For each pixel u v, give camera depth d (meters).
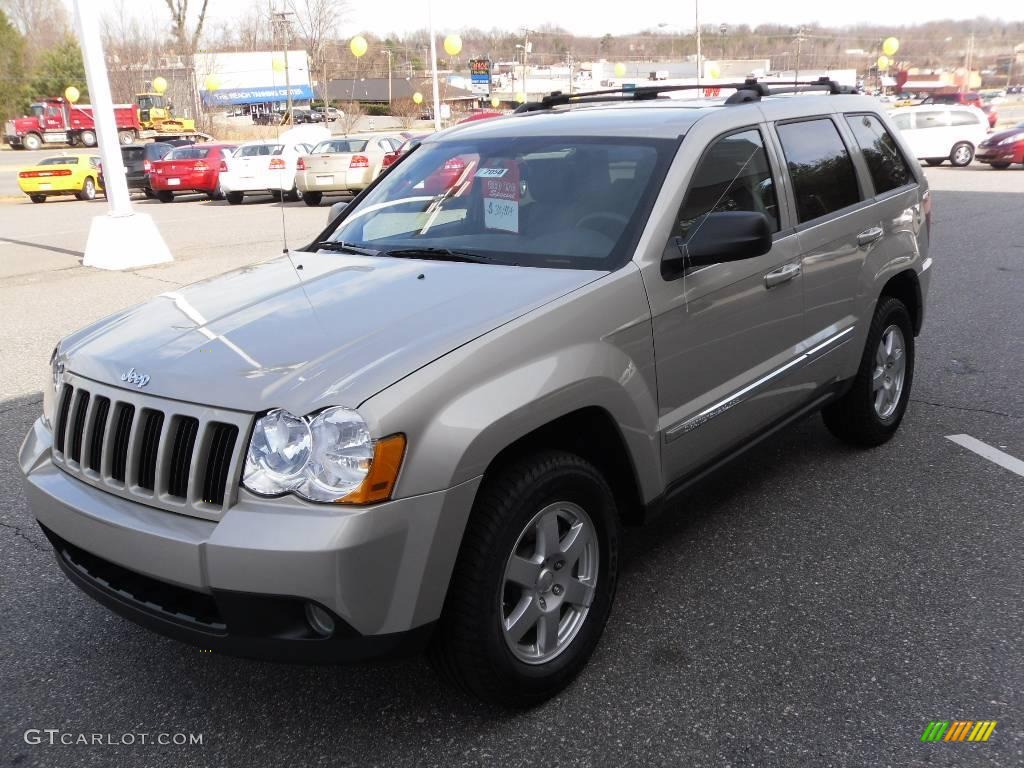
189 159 24.72
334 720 2.81
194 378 2.53
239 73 50.56
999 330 7.41
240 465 2.38
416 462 2.37
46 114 51.97
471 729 2.74
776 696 2.84
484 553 2.52
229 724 2.81
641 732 2.70
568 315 2.80
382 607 2.36
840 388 4.38
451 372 2.48
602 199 3.32
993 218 14.34
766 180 3.76
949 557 3.70
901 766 2.52
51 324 8.76
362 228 3.83
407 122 58.47
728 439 3.55
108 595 2.66
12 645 3.26
